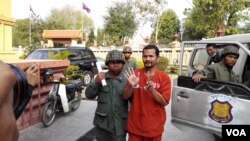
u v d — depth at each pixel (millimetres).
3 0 9664
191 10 26484
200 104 3564
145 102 3039
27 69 1786
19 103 1586
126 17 42594
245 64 4227
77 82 7168
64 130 5562
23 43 45625
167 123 6258
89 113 6918
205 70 3836
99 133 3340
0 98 1044
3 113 1094
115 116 3223
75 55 12500
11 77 1099
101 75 3242
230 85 3340
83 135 5297
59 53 8430
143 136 3031
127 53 6035
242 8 21688
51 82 6254
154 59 3061
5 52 9617
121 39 43188
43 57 11188
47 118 5707
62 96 6074
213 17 22438
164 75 3076
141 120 3039
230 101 3283
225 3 21562
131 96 3152
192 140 5078
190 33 45188
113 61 3184
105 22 43938
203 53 5434
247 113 3154
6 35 9805
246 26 26047
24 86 1609
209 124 3463
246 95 3205
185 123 3744
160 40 50156
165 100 2994
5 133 1100
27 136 5129
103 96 3256
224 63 3818
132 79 2961
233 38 4406
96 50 27484
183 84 3844
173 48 20906
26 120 5508
